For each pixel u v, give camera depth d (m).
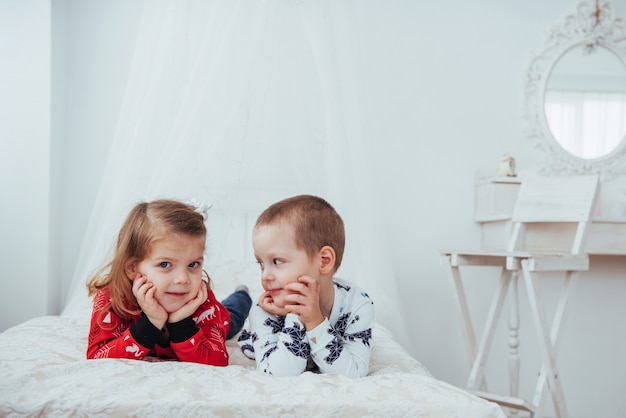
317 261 1.10
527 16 2.67
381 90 2.57
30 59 2.15
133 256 1.10
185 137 1.76
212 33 1.83
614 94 2.68
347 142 1.92
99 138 2.38
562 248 2.26
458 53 2.63
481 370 2.07
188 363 0.98
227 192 1.83
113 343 1.08
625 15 2.68
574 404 2.58
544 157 2.65
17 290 2.11
